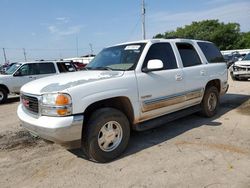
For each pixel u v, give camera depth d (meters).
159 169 3.60
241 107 7.19
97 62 5.07
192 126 5.51
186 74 5.18
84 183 3.33
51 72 11.81
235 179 3.22
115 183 3.29
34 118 3.69
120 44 5.20
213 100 6.19
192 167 3.60
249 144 4.34
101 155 3.82
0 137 5.28
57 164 3.92
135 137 4.98
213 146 4.31
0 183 3.42
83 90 3.56
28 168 3.83
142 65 4.39
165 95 4.71
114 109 3.96
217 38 70.06
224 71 6.52
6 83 10.69
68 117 3.42
